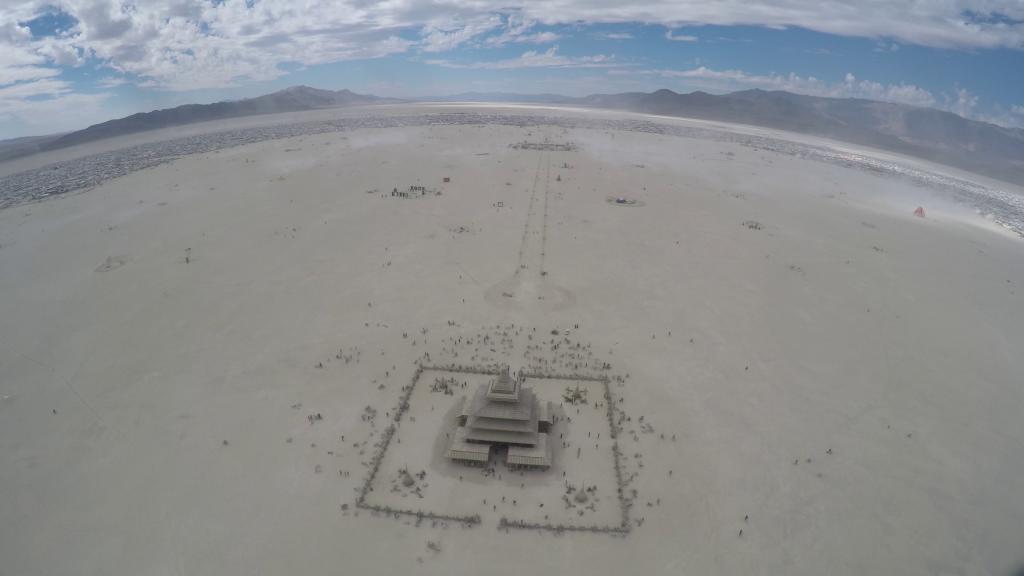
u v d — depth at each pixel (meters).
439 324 67.38
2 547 37.72
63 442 47.88
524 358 60.38
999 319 75.06
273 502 41.19
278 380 56.19
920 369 61.81
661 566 36.72
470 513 40.53
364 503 41.00
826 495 43.31
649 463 45.78
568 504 41.53
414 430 48.94
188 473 44.00
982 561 38.12
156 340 64.12
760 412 52.91
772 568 36.88
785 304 76.00
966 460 47.88
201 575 35.47
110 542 38.00
